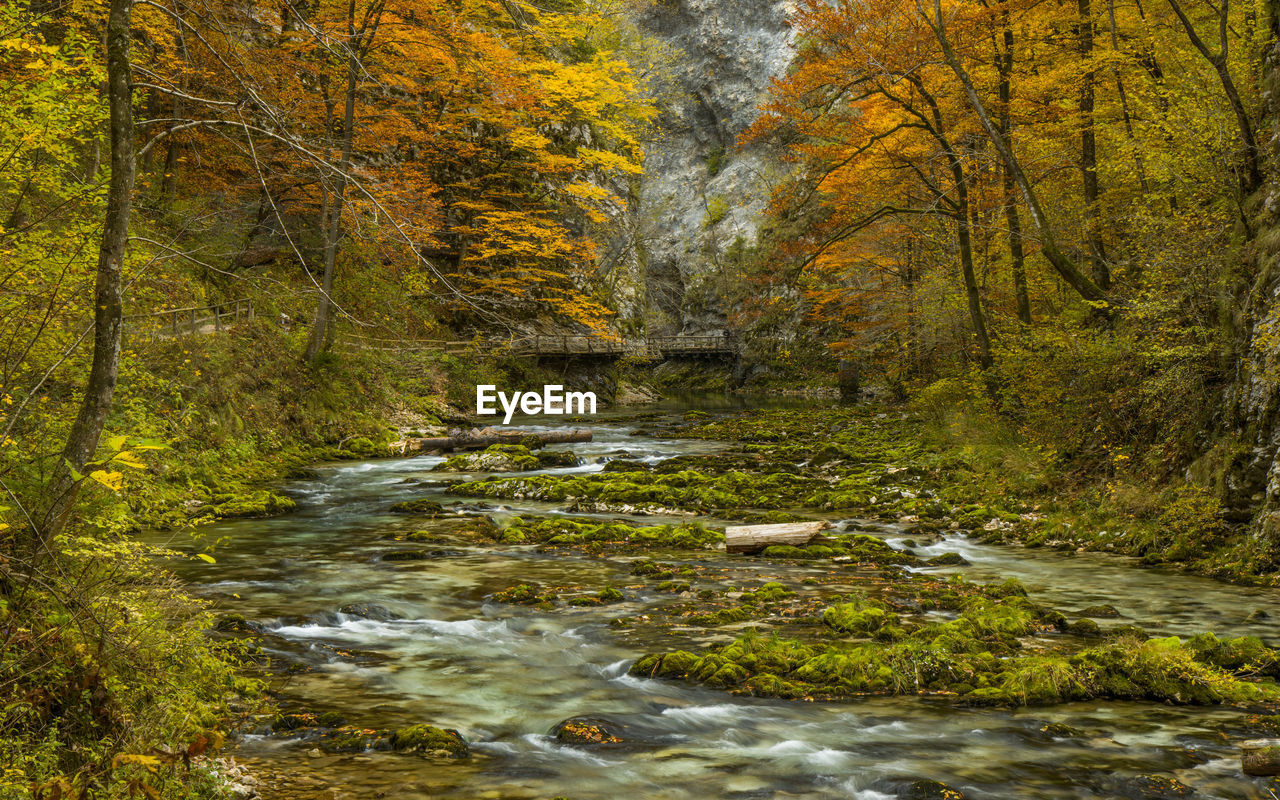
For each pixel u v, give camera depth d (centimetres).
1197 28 1631
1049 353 1600
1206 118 1305
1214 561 1124
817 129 1922
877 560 1200
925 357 2847
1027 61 1861
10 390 600
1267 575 1050
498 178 3981
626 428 3444
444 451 2572
